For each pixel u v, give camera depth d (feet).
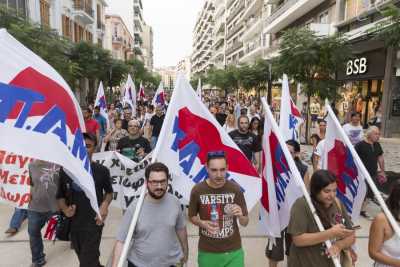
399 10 21.33
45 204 12.28
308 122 42.68
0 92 7.66
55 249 14.49
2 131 7.55
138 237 8.20
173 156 10.27
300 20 88.94
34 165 12.12
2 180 12.69
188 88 10.55
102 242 15.24
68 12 84.99
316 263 7.81
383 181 18.40
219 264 8.82
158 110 28.32
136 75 132.77
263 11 129.70
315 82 38.11
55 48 40.29
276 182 10.72
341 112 65.26
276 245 11.43
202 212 8.84
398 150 40.06
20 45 8.31
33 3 63.26
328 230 7.38
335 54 36.17
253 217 18.74
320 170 7.86
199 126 10.57
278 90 100.94
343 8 62.28
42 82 8.35
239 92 146.82
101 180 10.84
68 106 8.70
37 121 7.98
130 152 18.37
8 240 15.25
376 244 8.02
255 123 23.72
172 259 8.32
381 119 51.75
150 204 8.30
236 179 10.84
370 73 55.21
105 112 34.78
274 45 103.91
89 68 66.69
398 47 23.68
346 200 10.69
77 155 8.57
